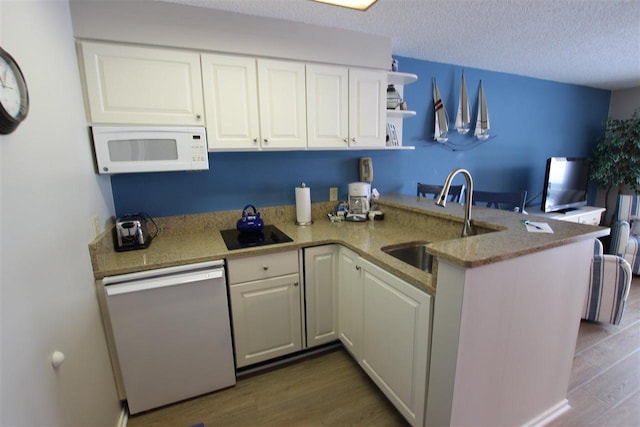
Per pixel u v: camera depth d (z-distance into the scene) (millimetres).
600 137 4184
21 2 983
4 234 796
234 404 1700
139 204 2025
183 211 2145
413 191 3010
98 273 1445
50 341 993
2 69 816
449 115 3059
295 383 1844
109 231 1676
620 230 3312
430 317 1214
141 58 1607
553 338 1420
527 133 3615
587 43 2396
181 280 1554
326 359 2053
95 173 1595
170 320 1594
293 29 1913
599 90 4102
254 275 1787
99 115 1561
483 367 1188
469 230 1497
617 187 4305
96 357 1373
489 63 2951
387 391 1554
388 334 1496
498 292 1135
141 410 1621
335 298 2035
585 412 1586
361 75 2160
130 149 1624
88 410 1245
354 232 2078
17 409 799
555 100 3740
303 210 2311
